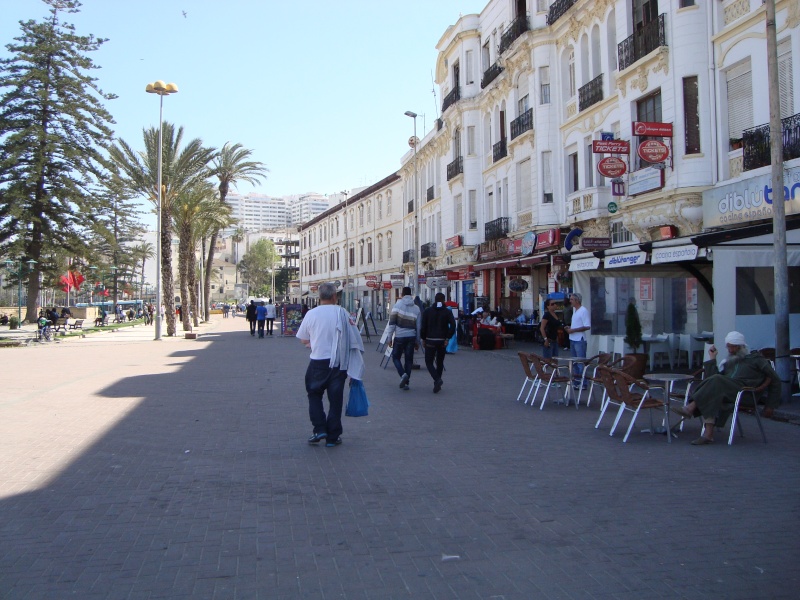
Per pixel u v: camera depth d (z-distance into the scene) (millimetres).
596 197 22625
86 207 35750
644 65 19375
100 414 11008
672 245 12688
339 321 8523
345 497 6293
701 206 17469
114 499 6270
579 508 5926
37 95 33750
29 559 4816
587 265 15344
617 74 20656
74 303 80938
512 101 29688
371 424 10031
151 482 6863
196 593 4242
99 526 5523
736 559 4734
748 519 5594
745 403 8891
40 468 7438
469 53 35656
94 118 35594
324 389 8555
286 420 10406
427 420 10375
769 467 7336
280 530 5402
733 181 16406
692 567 4598
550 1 26422
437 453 8102
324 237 79188
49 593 4246
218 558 4820
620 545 5020
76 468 7438
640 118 20266
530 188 28219
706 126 17297
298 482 6824
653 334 16453
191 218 41500
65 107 34281
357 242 65125
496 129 32469
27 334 36625
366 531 5367
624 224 20719
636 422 10141
